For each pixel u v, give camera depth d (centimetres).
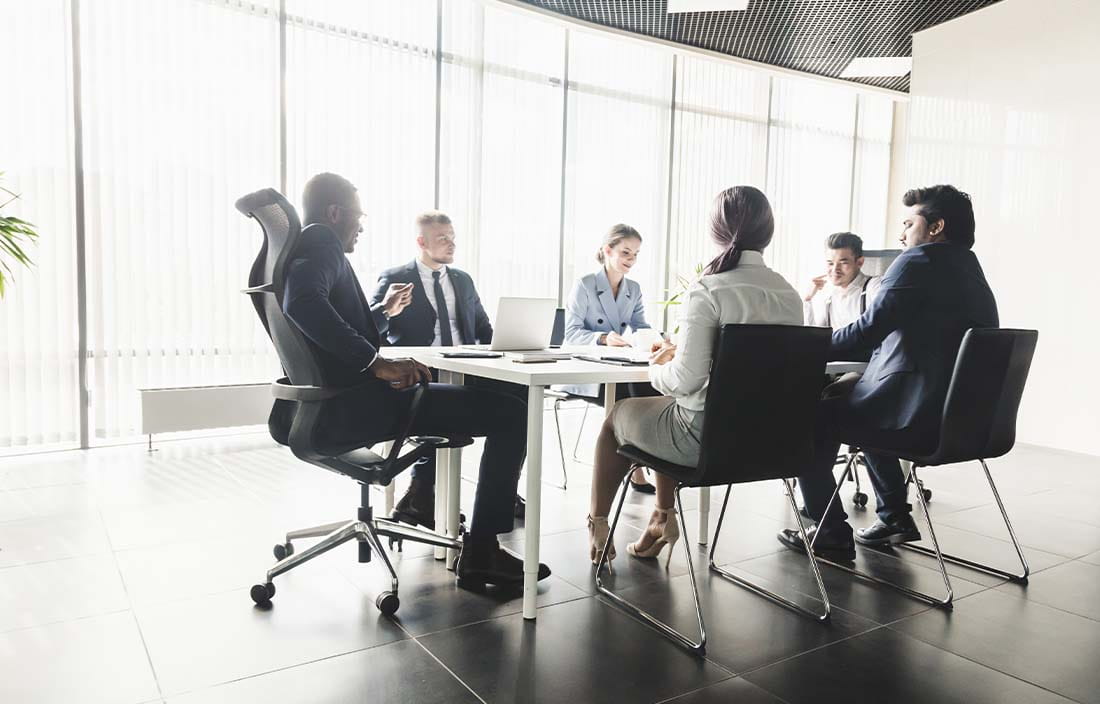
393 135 514
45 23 394
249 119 459
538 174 582
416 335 326
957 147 536
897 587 242
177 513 304
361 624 204
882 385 253
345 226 228
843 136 761
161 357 439
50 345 408
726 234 213
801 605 225
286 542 247
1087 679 183
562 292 602
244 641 192
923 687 177
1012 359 241
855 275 345
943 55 543
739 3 511
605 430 249
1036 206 489
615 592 232
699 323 198
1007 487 384
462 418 229
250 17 455
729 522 312
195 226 445
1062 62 473
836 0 505
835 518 275
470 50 543
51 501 318
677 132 652
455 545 239
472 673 178
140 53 422
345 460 223
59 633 194
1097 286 459
